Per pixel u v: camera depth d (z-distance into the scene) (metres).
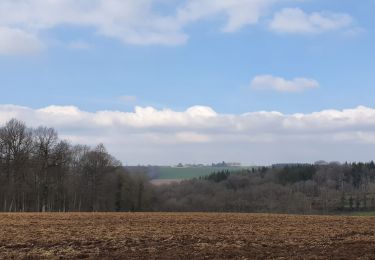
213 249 23.39
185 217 46.28
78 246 24.77
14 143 82.25
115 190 102.62
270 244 25.12
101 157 99.56
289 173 153.50
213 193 135.75
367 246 23.61
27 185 83.69
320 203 123.94
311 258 20.05
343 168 158.00
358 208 118.56
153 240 27.06
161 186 142.00
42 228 33.91
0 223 38.06
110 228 34.03
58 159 86.44
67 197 94.56
